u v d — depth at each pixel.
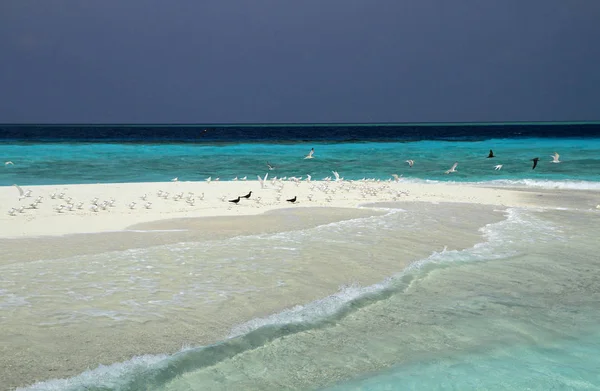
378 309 10.21
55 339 8.04
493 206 22.47
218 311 9.50
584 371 8.09
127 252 13.05
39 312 8.99
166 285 10.66
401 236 15.86
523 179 33.22
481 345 8.89
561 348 8.87
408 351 8.59
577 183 30.92
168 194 22.19
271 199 22.59
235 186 26.31
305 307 10.02
